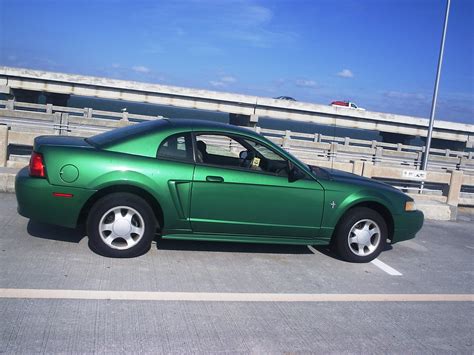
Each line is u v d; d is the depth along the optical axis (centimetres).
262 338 400
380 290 547
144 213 538
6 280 459
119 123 1644
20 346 349
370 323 454
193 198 548
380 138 6325
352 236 624
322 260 631
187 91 5216
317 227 598
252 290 502
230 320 427
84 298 438
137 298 451
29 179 524
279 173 585
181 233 557
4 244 554
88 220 533
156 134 551
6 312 397
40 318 393
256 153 589
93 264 522
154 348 366
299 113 5453
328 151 1945
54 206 520
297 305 477
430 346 418
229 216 563
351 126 5506
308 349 390
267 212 575
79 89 5084
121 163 527
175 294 470
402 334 437
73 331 378
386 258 680
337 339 413
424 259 699
